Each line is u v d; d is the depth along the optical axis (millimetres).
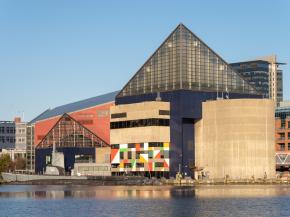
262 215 143500
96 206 167500
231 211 151500
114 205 169625
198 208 158750
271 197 193750
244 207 160625
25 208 165250
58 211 156375
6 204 178250
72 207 166125
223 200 182500
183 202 175750
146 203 174125
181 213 147875
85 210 157750
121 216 143750
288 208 157875
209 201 179000
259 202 174750
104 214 148250
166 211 152250
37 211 157125
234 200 182375
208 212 149625
